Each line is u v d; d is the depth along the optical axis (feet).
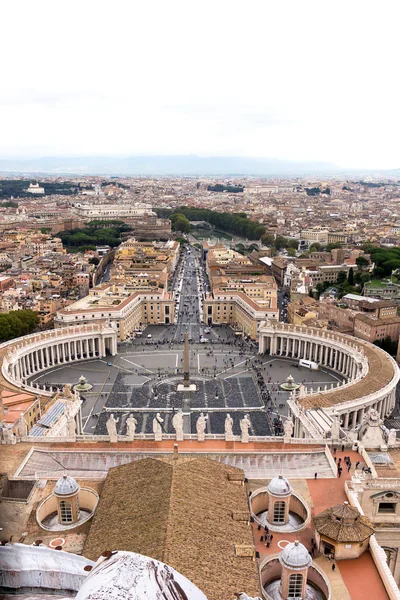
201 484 263.90
